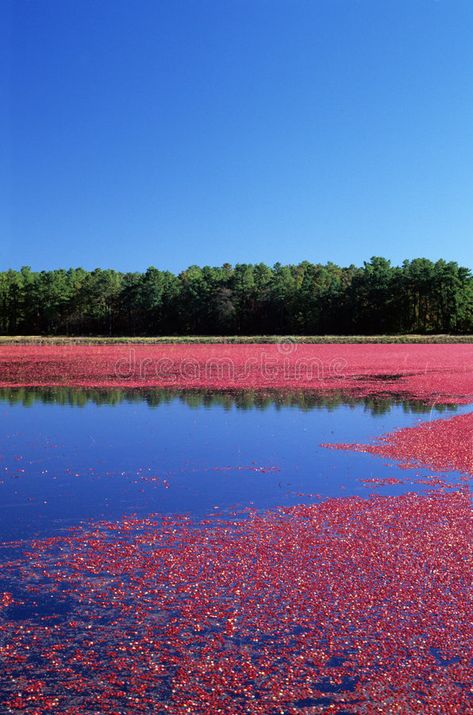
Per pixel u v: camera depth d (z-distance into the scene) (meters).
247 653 5.31
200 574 6.95
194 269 112.12
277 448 13.91
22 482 10.98
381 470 11.90
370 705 4.62
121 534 8.30
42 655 5.30
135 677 4.98
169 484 10.89
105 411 19.41
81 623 5.85
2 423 17.19
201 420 17.70
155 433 15.70
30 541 8.03
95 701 4.68
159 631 5.69
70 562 7.32
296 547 7.77
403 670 5.05
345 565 7.16
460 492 10.29
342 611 6.03
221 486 10.77
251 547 7.79
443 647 5.37
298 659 5.21
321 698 4.71
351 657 5.24
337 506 9.55
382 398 22.31
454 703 4.64
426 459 12.76
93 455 13.18
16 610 6.11
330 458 12.93
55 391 24.64
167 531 8.42
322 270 102.25
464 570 6.97
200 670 5.07
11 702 4.66
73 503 9.73
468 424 16.62
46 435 15.43
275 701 4.67
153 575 6.93
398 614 5.96
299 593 6.43
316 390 24.88
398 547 7.72
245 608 6.12
